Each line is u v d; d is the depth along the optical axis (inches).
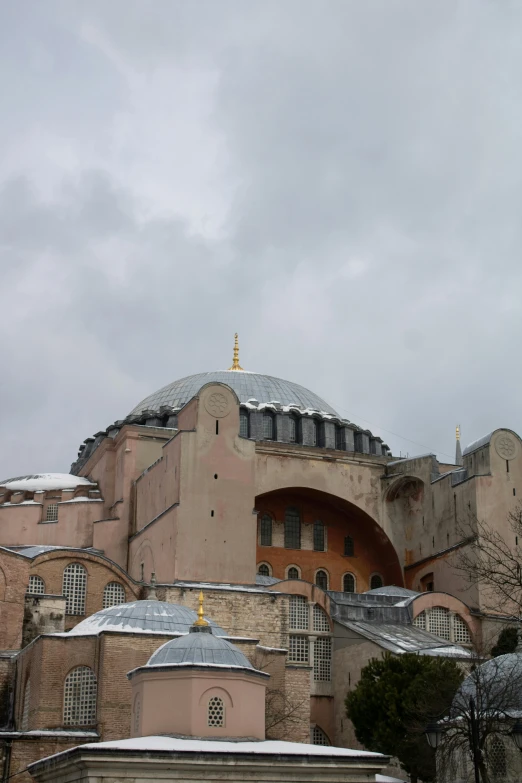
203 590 2509.8
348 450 3339.1
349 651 2593.5
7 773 1831.9
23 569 2365.9
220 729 1670.8
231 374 3526.1
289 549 3110.2
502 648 2576.3
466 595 2842.0
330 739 2583.7
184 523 2618.1
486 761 1931.6
